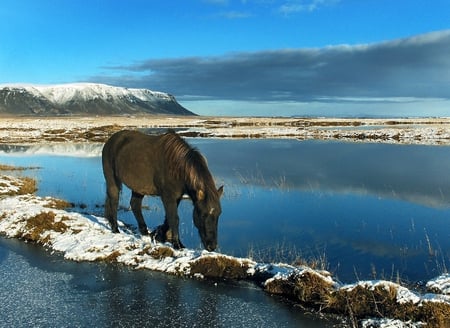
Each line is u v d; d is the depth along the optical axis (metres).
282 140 42.56
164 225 9.52
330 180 18.55
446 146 33.56
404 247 9.33
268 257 8.68
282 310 5.88
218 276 7.12
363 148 32.66
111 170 9.88
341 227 11.03
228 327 5.38
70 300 6.18
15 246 8.96
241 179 19.06
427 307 5.32
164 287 6.69
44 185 18.59
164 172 8.58
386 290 5.72
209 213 7.77
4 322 5.49
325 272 7.18
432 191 15.81
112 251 8.17
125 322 5.50
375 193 15.64
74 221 10.09
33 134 55.56
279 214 12.59
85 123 88.56
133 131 9.96
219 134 49.78
